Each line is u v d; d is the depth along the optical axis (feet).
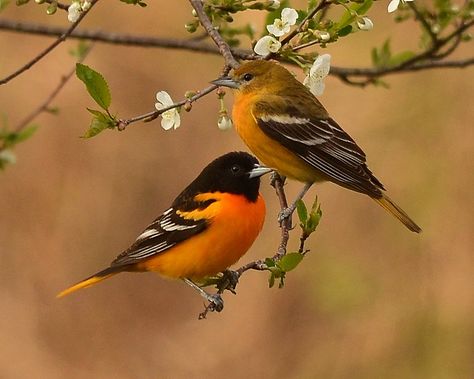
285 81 31.78
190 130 53.06
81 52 35.78
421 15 33.04
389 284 46.55
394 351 46.19
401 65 34.22
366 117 47.80
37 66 51.21
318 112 31.83
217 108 52.95
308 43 26.22
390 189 47.06
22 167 51.57
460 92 47.52
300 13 27.02
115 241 51.44
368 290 46.78
